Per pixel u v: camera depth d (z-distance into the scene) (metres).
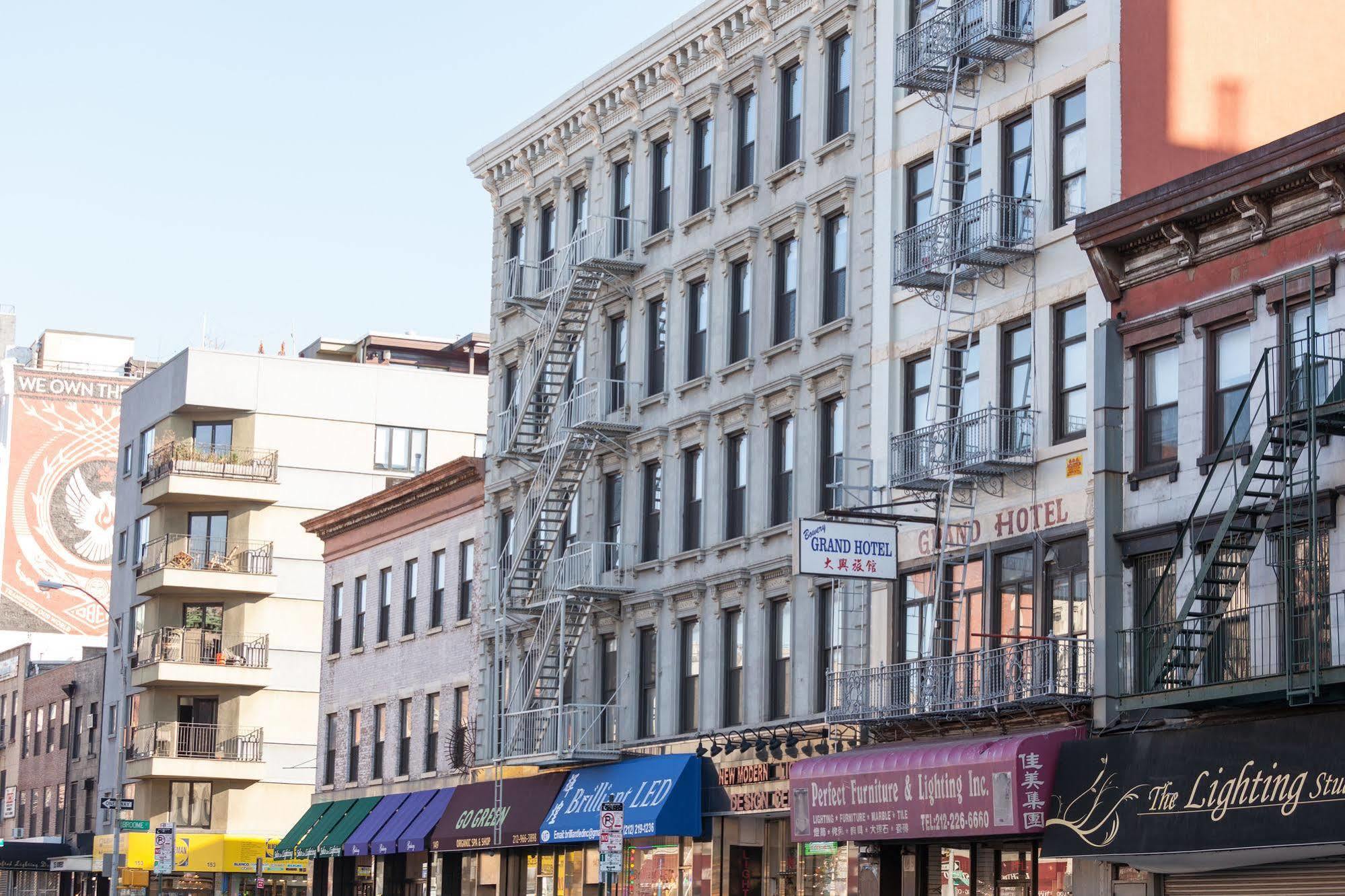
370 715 60.22
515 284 52.12
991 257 34.09
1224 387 29.69
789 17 41.78
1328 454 27.61
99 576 106.56
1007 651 32.50
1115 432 31.44
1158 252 30.91
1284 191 28.59
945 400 35.62
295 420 77.50
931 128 37.03
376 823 55.84
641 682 45.22
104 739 82.12
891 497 36.75
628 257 46.78
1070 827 29.78
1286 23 34.25
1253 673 28.27
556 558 49.22
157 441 79.06
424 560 57.78
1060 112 33.94
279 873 73.88
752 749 39.88
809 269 40.41
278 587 75.81
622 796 42.78
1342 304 27.66
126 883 63.72
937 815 32.72
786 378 40.28
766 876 39.50
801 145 41.16
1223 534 27.45
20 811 95.25
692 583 42.78
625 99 47.59
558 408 48.56
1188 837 27.41
